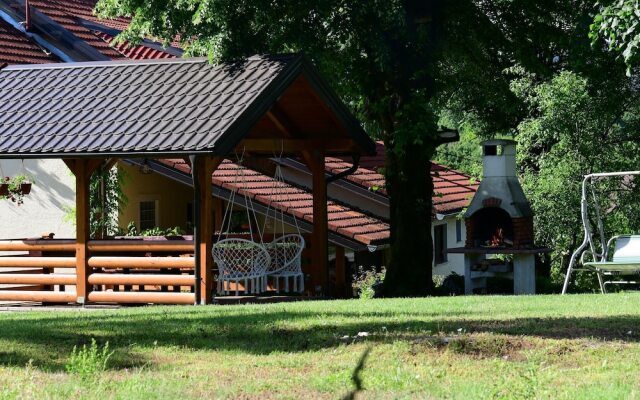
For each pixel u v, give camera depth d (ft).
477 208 74.28
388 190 81.41
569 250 99.76
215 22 70.49
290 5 74.28
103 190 85.66
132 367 31.30
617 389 26.23
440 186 131.23
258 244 67.21
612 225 101.60
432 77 79.05
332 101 70.74
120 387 27.50
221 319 43.27
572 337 34.81
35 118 68.64
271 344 35.27
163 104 66.64
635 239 62.03
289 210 94.17
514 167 74.95
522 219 73.51
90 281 67.77
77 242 67.97
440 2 78.23
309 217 94.79
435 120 76.95
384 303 52.24
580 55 80.43
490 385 26.99
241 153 75.56
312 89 69.00
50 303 69.87
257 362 31.76
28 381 28.07
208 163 63.72
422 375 28.71
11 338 37.65
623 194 100.01
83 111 68.23
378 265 116.78
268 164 80.18
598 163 96.27
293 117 73.20
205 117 63.52
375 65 78.64
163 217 101.76
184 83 68.85
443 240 130.52
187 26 74.28
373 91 79.82
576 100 93.35
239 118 62.44
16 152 64.80
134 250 67.15
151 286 71.26
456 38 85.66
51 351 34.50
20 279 69.87
